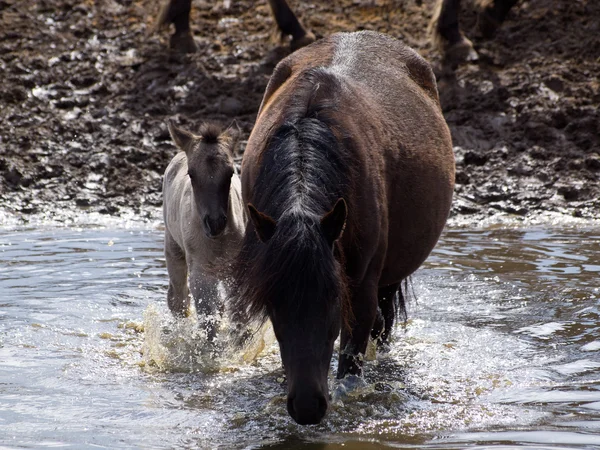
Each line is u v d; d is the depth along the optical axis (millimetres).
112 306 15430
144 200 23609
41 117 27016
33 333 13938
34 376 12102
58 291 16234
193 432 10148
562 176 24109
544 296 15719
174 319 14750
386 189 11398
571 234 20531
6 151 25266
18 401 11117
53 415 10664
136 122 26609
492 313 14891
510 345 13273
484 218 22297
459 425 10234
